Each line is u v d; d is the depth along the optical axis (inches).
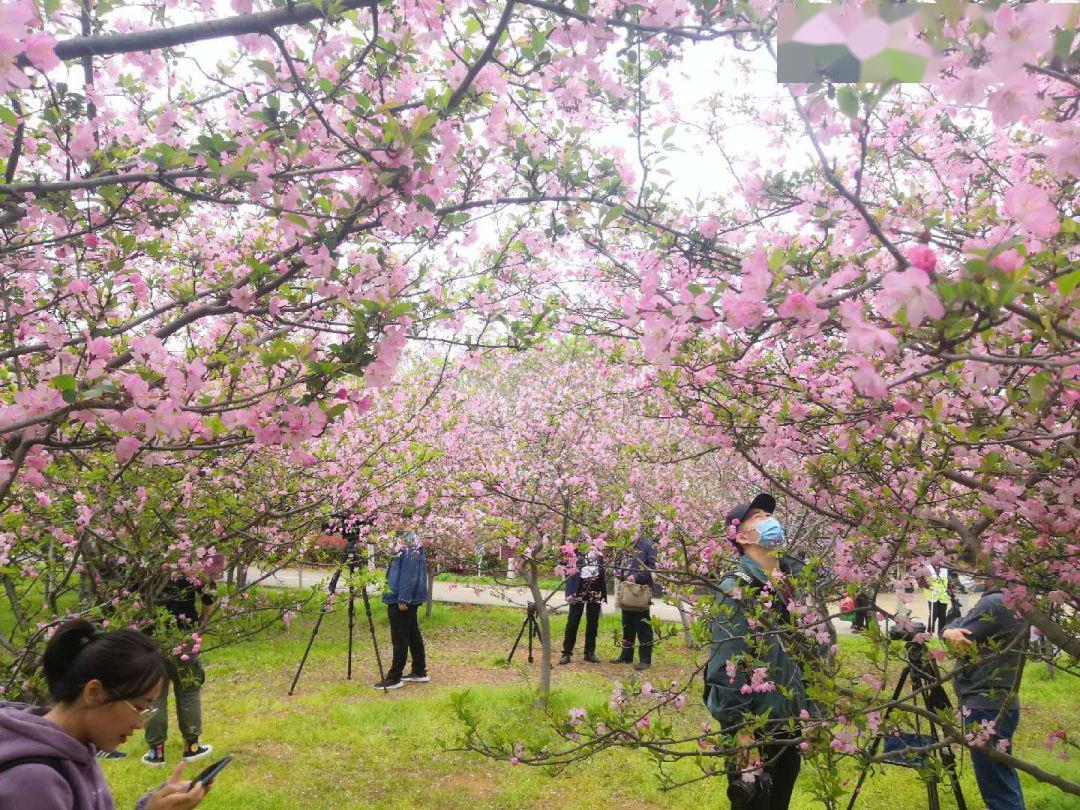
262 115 78.9
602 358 219.9
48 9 73.6
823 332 78.2
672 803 186.7
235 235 170.9
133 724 70.2
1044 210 60.4
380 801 188.2
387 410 314.7
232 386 84.0
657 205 120.0
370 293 97.5
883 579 111.9
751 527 137.0
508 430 381.7
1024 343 72.1
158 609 159.0
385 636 408.2
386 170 79.1
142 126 125.0
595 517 265.4
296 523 220.7
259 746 225.3
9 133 106.8
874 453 111.8
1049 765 211.0
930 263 53.9
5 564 146.6
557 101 111.7
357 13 95.6
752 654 122.0
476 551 380.8
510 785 197.2
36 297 124.6
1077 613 108.0
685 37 80.1
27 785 61.3
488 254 169.5
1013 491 96.3
